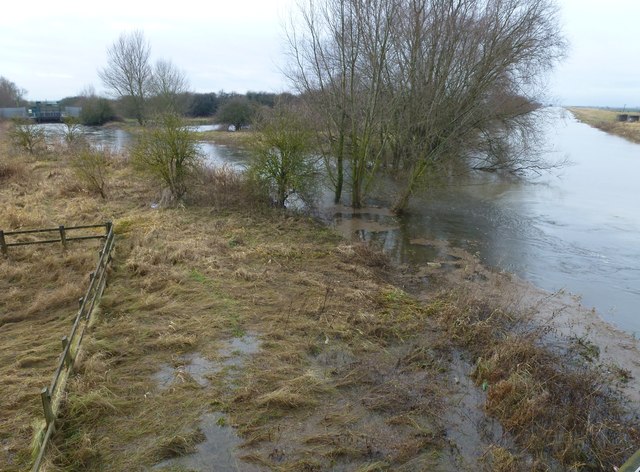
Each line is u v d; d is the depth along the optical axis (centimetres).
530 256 1380
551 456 588
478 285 1151
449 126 1734
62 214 1580
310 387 691
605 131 6712
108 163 2562
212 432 597
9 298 929
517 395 665
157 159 1734
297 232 1529
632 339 906
